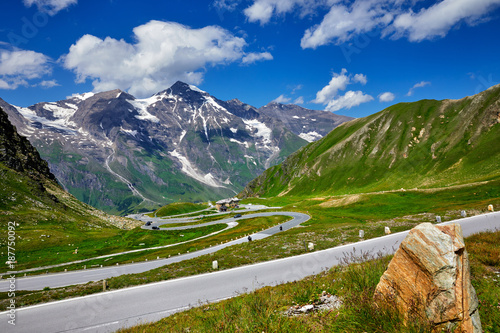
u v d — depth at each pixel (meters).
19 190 140.62
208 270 24.66
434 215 40.78
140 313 15.46
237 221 137.50
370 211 106.81
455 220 33.91
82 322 14.73
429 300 4.98
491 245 12.54
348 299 6.43
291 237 36.81
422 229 5.51
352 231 34.94
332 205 133.50
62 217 138.50
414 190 120.69
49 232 112.62
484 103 192.00
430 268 5.09
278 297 9.52
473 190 97.44
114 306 17.05
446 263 4.95
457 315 4.66
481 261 10.52
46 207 141.25
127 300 18.06
